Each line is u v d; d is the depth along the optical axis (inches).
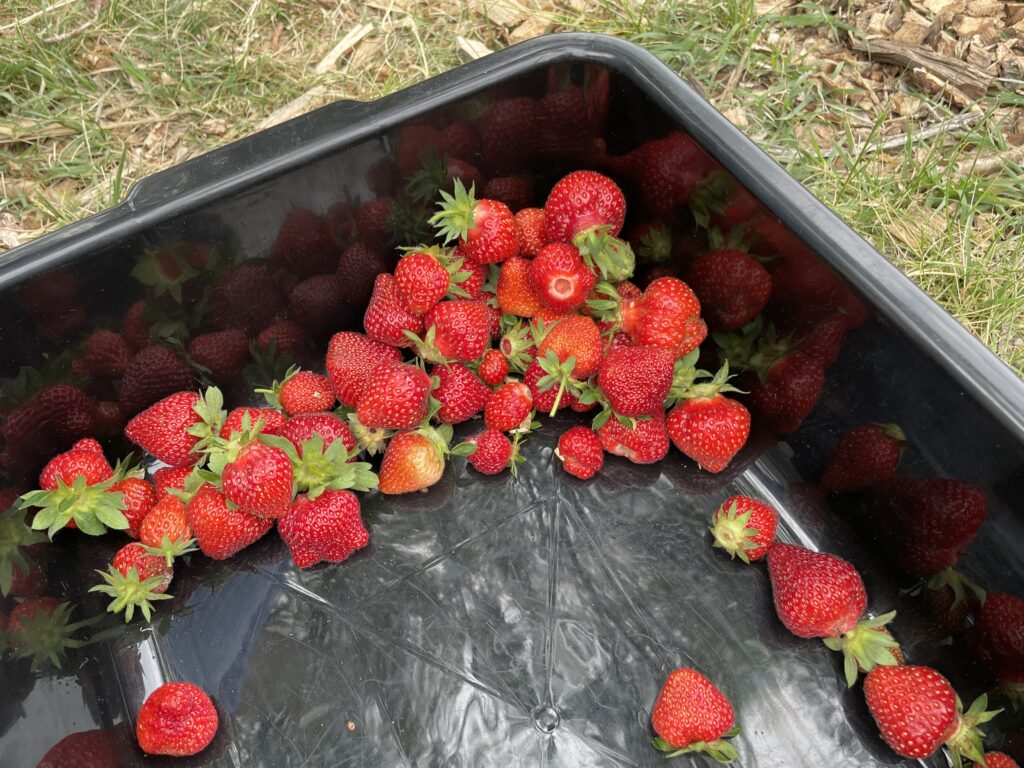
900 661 12.9
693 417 14.1
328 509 13.0
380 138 13.4
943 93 20.0
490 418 14.5
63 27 21.6
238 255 13.7
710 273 14.0
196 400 14.1
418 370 13.5
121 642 13.4
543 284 14.0
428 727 12.6
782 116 19.9
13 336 12.4
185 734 12.2
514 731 12.6
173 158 20.2
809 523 14.6
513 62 13.5
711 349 15.1
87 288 12.6
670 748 12.2
